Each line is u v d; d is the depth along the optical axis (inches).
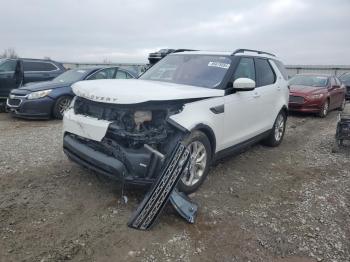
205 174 188.1
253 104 229.9
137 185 157.9
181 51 256.1
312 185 209.2
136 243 137.3
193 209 159.3
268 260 134.4
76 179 191.8
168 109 162.4
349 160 265.1
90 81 192.4
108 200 169.5
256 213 168.9
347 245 147.6
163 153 160.1
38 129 324.2
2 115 416.5
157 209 147.9
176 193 161.3
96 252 130.4
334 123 450.0
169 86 183.3
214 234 147.9
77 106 179.0
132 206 164.7
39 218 150.9
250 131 233.3
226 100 197.8
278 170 233.5
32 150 243.6
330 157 271.6
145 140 155.8
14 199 166.9
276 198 187.6
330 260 137.1
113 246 134.5
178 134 163.8
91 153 162.6
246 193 191.2
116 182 188.4
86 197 171.5
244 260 133.1
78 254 128.6
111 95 159.5
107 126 157.3
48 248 130.7
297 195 193.0
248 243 143.6
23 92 371.9
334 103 545.6
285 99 287.1
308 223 162.9
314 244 146.6
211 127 184.2
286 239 148.6
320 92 495.8
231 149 213.6
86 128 164.9
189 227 151.4
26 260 123.4
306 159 263.3
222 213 165.8
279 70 284.0
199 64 220.8
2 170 201.8
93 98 163.9
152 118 159.8
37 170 203.5
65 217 152.7
